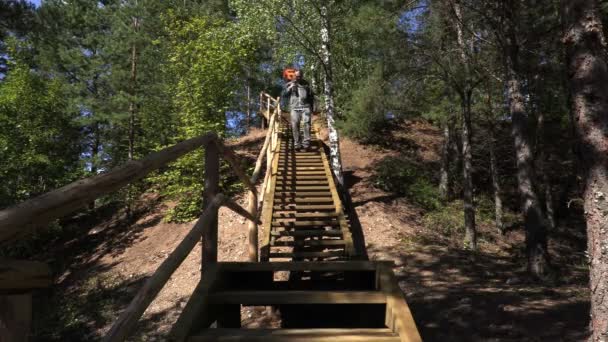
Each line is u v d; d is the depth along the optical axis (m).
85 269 13.49
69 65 19.78
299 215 8.32
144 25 18.92
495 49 11.25
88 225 17.61
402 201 13.67
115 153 19.50
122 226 16.16
